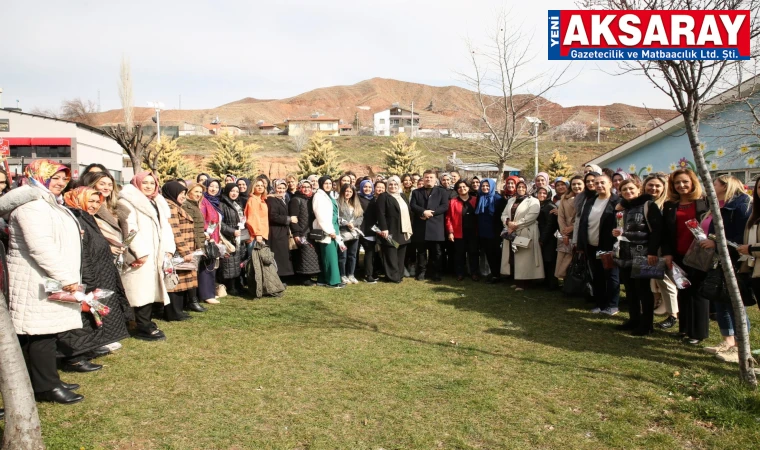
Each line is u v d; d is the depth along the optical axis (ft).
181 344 16.35
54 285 11.28
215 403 12.01
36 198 11.32
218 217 22.34
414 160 118.42
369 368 14.29
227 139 116.26
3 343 8.92
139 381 13.32
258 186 23.82
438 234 27.30
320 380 13.42
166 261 17.12
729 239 15.17
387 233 26.73
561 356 15.33
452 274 30.09
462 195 28.12
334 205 26.16
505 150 38.17
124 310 15.65
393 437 10.44
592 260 20.98
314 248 26.12
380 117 294.66
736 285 12.60
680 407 11.65
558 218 23.80
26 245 11.39
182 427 10.84
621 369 14.17
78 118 230.07
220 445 10.12
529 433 10.61
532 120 43.42
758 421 10.87
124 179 122.42
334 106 625.82
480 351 15.81
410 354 15.51
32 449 9.17
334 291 24.94
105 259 14.07
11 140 90.12
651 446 10.02
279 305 21.84
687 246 16.21
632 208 17.22
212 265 22.00
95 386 12.95
